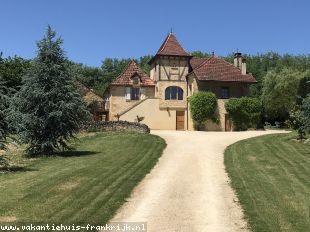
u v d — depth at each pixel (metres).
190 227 10.39
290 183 15.74
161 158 22.58
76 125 24.34
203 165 20.58
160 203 12.83
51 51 23.56
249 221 10.88
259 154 23.55
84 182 15.23
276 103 59.34
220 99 45.38
